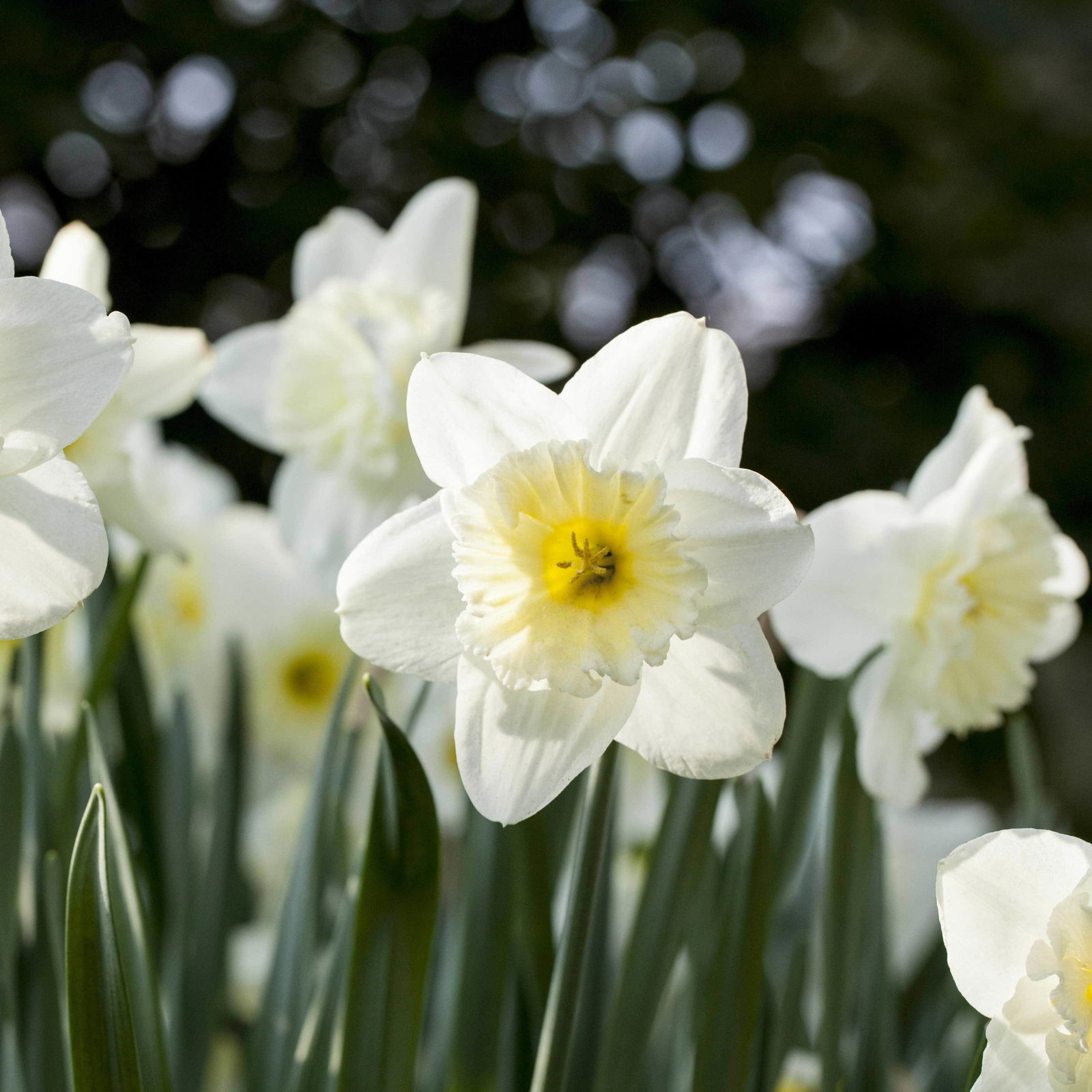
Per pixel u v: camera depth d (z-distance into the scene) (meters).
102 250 0.77
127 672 0.83
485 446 0.72
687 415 0.72
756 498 0.71
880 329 3.54
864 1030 0.83
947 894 0.70
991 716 0.81
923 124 3.56
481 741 0.71
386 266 0.94
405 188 3.36
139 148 3.25
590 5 3.61
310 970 0.80
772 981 0.85
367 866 0.73
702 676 0.71
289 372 0.91
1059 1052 0.68
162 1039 0.74
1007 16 3.71
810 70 3.58
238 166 3.34
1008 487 0.81
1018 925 0.69
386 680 0.95
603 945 0.81
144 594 1.00
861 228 3.60
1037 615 0.81
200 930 0.85
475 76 3.56
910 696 0.80
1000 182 3.50
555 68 3.62
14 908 0.78
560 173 3.51
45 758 0.80
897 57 3.58
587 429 0.72
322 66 3.42
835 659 0.80
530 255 3.39
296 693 1.10
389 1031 0.74
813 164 3.58
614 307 3.61
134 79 3.27
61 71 3.09
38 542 0.69
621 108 3.61
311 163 3.38
